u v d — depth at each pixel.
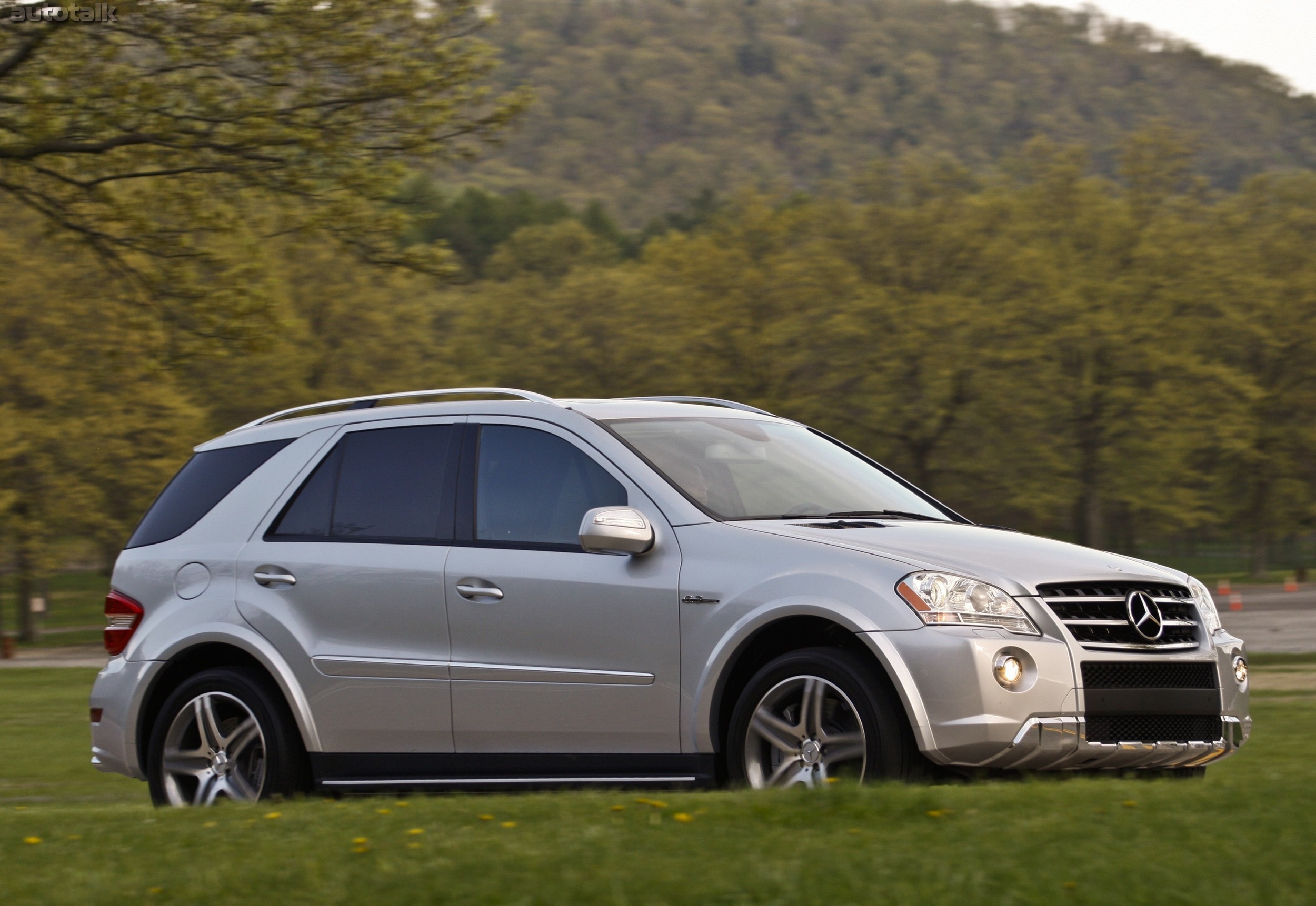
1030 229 191.75
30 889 14.10
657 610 19.19
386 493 22.30
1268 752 32.25
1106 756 18.02
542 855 13.97
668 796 17.16
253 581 22.80
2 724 55.00
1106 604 18.61
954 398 180.75
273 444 23.94
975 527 21.23
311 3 60.72
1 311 161.75
